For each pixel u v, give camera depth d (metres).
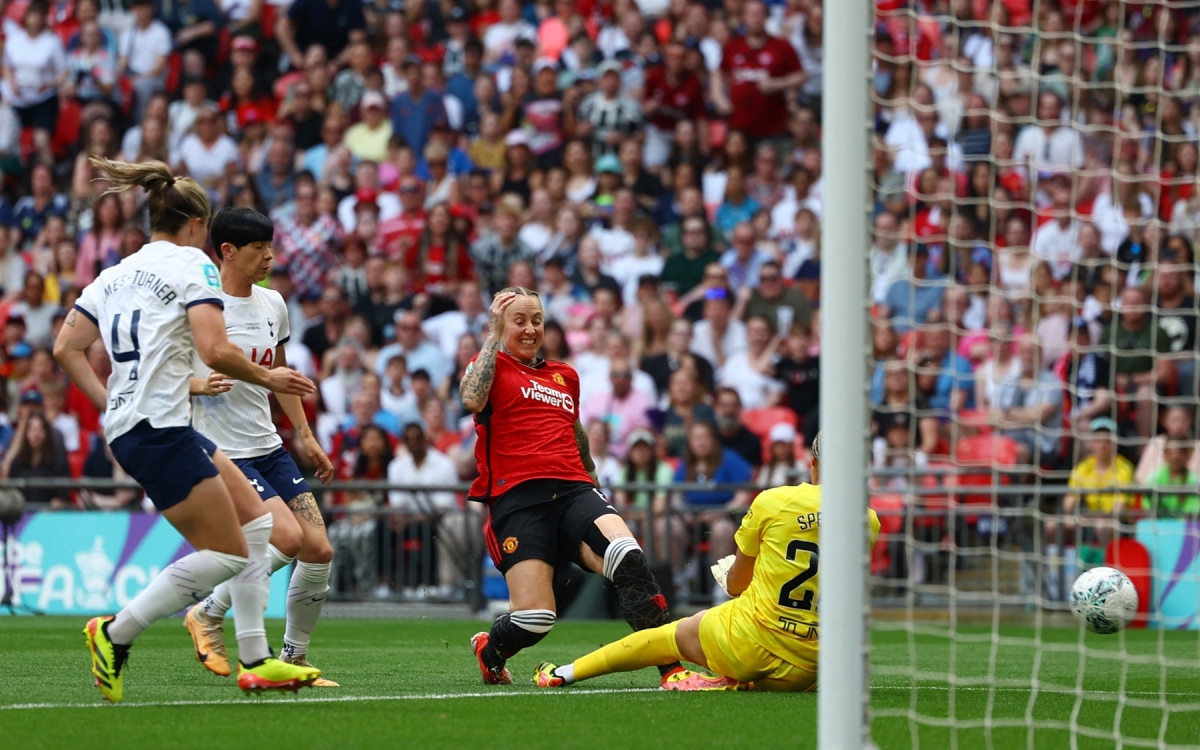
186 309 17.36
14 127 64.69
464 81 64.12
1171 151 56.28
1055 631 39.22
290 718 17.14
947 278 54.25
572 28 64.44
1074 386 43.03
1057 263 54.03
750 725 16.81
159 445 17.20
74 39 65.81
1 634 34.81
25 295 58.75
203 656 22.75
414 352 55.12
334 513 47.12
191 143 63.19
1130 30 58.00
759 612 20.41
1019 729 17.36
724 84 61.78
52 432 51.62
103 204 60.12
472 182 60.75
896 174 57.00
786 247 57.91
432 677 23.86
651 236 58.44
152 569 45.53
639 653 21.31
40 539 46.72
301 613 22.64
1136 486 38.66
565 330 56.22
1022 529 45.47
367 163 60.31
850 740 13.36
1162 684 23.73
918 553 46.44
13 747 14.61
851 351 13.70
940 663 28.34
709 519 46.47
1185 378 48.81
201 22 66.69
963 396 50.84
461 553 47.44
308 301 58.12
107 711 17.80
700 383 52.97
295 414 23.34
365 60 64.25
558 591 44.28
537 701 19.42
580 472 22.52
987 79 58.25
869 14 14.03
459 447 52.59
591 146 61.81
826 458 13.70
